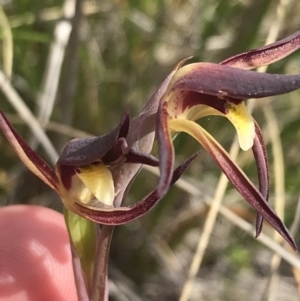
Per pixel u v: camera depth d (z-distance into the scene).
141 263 0.20
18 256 0.15
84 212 0.11
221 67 0.10
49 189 0.19
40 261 0.15
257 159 0.11
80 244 0.12
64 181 0.11
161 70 0.21
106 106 0.20
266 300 0.16
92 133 0.20
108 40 0.21
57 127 0.17
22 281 0.15
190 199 0.21
